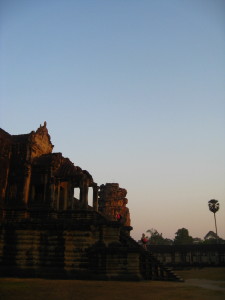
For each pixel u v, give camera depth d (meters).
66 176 39.94
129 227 51.31
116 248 33.41
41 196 40.94
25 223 34.81
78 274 32.81
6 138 40.88
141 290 23.98
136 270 32.97
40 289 22.45
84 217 37.41
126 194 68.81
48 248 34.06
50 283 26.70
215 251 70.19
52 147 47.28
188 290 24.64
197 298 20.14
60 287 24.02
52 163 39.78
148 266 35.91
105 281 31.08
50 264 33.38
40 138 43.81
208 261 69.81
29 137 41.16
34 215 37.81
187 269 67.56
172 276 35.19
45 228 34.66
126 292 22.52
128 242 37.53
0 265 33.72
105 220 37.97
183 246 72.94
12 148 41.25
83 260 33.44
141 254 36.38
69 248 33.88
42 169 39.88
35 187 41.16
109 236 36.38
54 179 39.44
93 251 33.56
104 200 66.19
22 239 34.28
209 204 101.12
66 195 42.09
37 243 34.38
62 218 37.84
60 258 33.41
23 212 37.53
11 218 37.56
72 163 43.66
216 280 39.03
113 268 33.03
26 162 39.69
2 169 38.91
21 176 39.41
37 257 33.88
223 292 23.81
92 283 28.33
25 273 32.66
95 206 42.56
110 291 22.83
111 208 65.19
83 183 39.38
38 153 42.72
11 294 19.72
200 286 29.08
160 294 21.89
